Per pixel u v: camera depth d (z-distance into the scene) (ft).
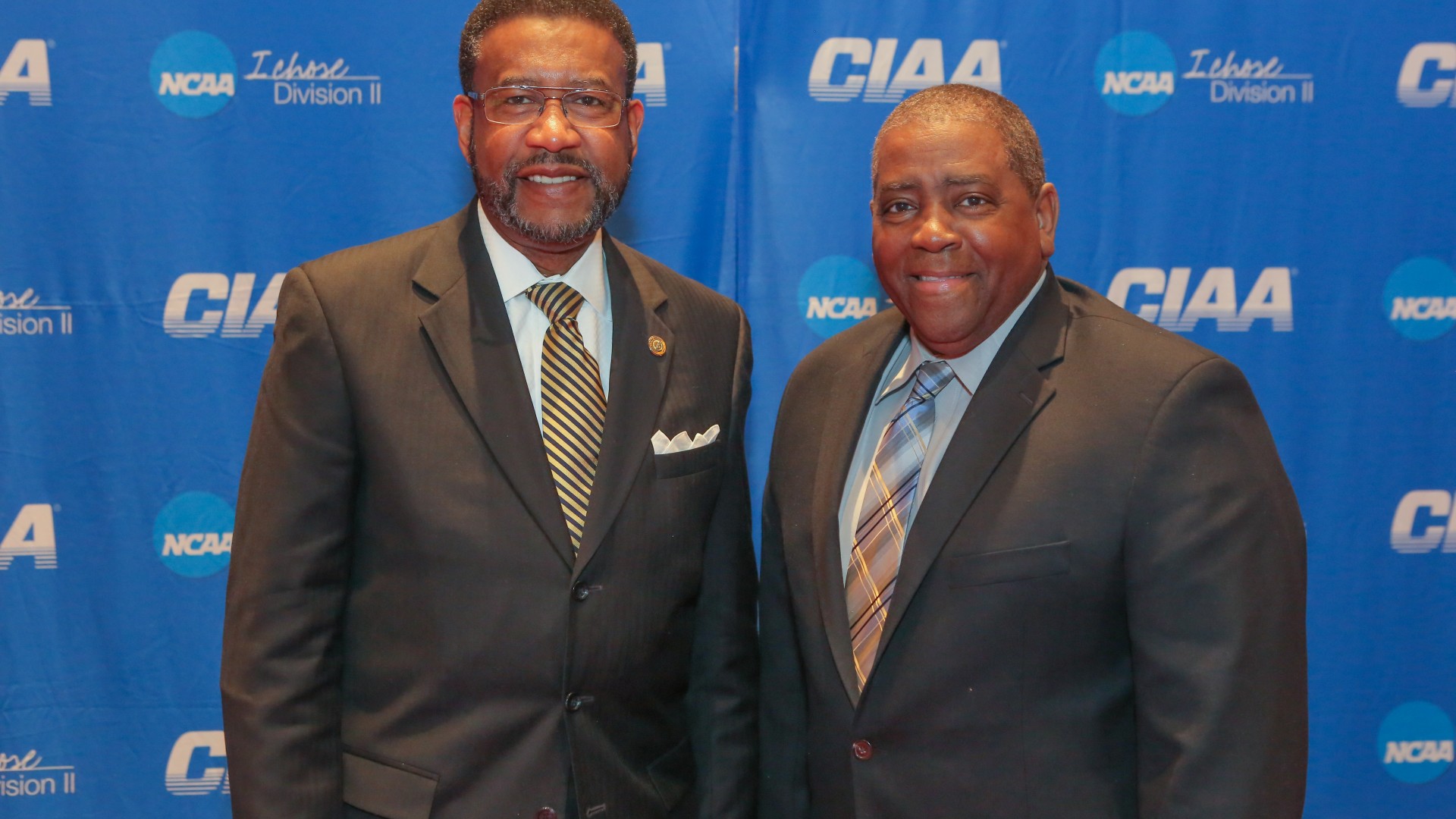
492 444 4.34
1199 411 3.99
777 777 4.99
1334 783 7.26
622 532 4.50
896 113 4.44
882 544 4.46
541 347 4.69
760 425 7.04
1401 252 7.11
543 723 4.33
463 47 4.69
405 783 4.30
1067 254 7.05
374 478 4.41
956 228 4.19
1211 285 7.08
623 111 4.66
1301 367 7.13
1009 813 4.08
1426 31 7.06
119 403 6.73
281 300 4.65
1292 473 7.16
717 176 6.95
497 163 4.42
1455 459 7.17
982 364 4.52
